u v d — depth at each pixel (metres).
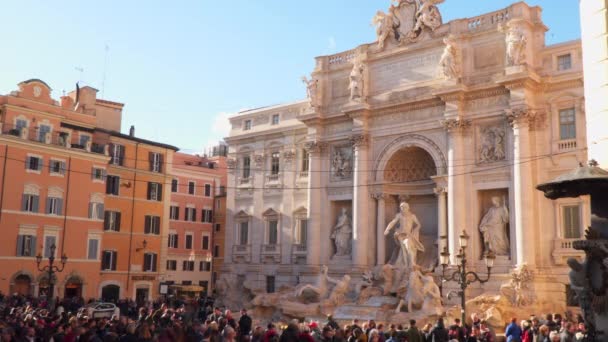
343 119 51.69
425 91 46.22
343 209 51.38
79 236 56.47
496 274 40.59
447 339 23.11
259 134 59.22
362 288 44.19
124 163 62.78
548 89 41.22
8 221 51.34
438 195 44.62
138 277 62.47
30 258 52.53
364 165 48.94
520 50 41.16
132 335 17.12
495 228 41.72
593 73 17.23
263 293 50.69
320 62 54.19
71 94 64.38
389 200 49.28
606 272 14.12
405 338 20.27
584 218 38.66
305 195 55.00
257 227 58.22
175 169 76.44
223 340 14.70
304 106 56.25
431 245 46.91
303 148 56.06
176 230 75.69
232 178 61.53
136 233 62.84
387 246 48.28
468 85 43.75
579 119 39.59
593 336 14.31
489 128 43.03
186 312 30.78
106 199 60.53
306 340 15.61
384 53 49.53
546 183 14.93
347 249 50.25
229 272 59.28
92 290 57.19
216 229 80.19
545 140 40.81
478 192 43.09
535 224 40.28
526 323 25.36
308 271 51.16
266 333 18.50
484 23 44.47
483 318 35.28
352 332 19.72
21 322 21.64
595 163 14.80
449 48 44.38
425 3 47.44
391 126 48.12
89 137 59.41
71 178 56.28
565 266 38.84
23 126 53.88
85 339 16.89
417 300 38.38
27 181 52.97
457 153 43.38
